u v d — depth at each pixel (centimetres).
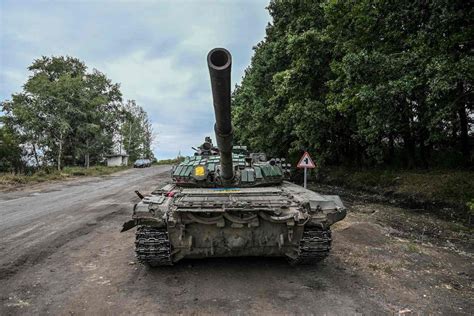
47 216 1158
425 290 553
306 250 585
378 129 1257
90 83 4884
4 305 491
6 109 3838
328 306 488
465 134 1712
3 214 1198
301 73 1752
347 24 1473
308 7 1850
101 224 1032
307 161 1391
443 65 909
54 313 468
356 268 648
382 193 1695
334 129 1931
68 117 3975
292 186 789
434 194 1401
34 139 3719
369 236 877
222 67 423
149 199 605
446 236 952
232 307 484
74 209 1304
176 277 598
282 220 555
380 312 472
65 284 569
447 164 1753
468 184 1355
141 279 590
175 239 582
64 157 4291
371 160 2233
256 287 554
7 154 3334
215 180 742
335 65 1534
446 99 1145
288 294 527
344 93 1399
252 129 2511
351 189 1988
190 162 822
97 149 4988
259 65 2456
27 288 552
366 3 1241
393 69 1120
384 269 645
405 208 1383
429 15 1020
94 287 556
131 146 7494
